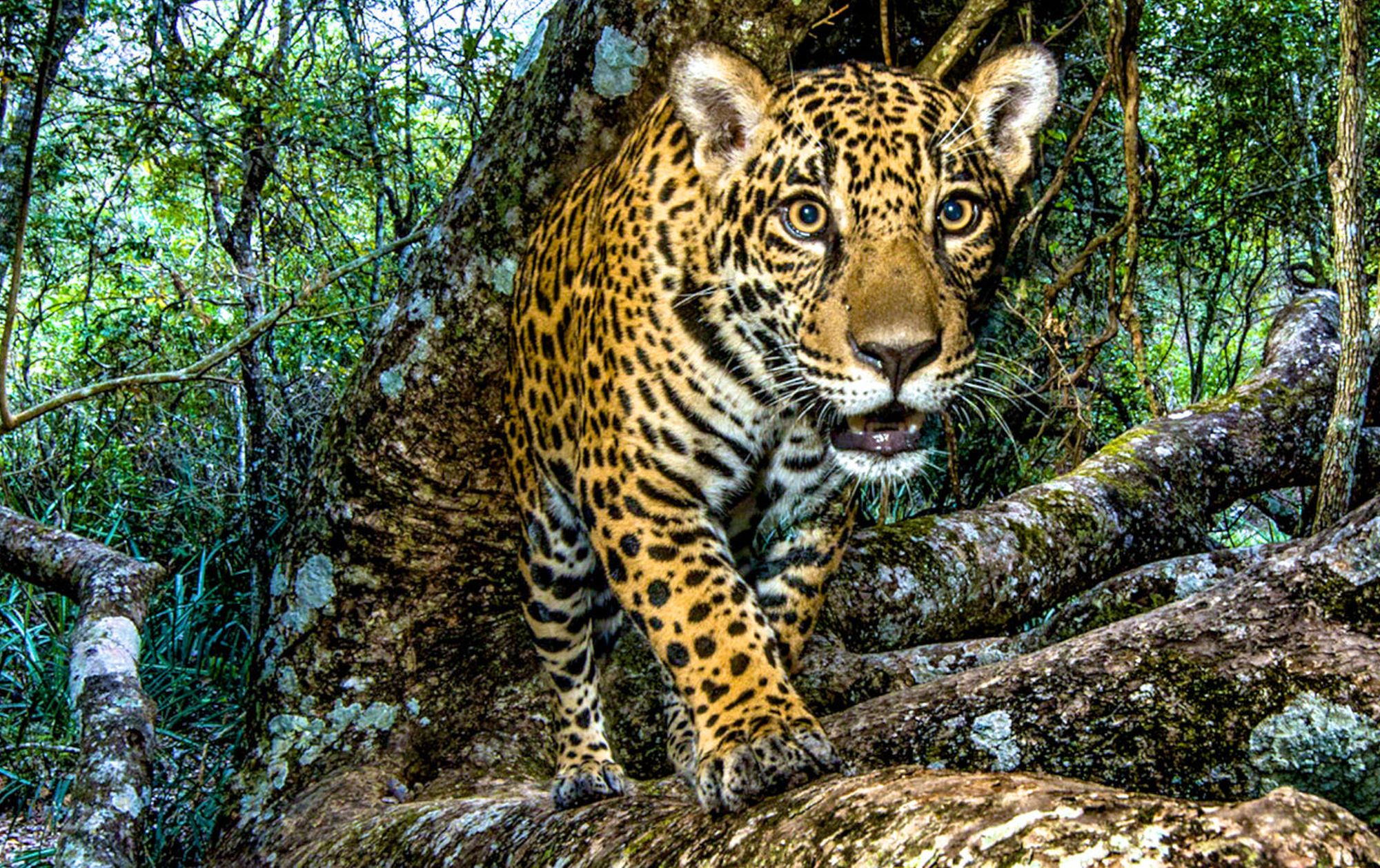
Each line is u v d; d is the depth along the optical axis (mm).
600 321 3221
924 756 2732
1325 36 7031
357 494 4328
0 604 6320
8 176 7840
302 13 7832
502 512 4340
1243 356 9031
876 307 2863
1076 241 7086
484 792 4156
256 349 6855
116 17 7211
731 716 2604
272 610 4621
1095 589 4574
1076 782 1502
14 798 5520
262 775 4473
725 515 3275
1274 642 2492
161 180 7730
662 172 3209
